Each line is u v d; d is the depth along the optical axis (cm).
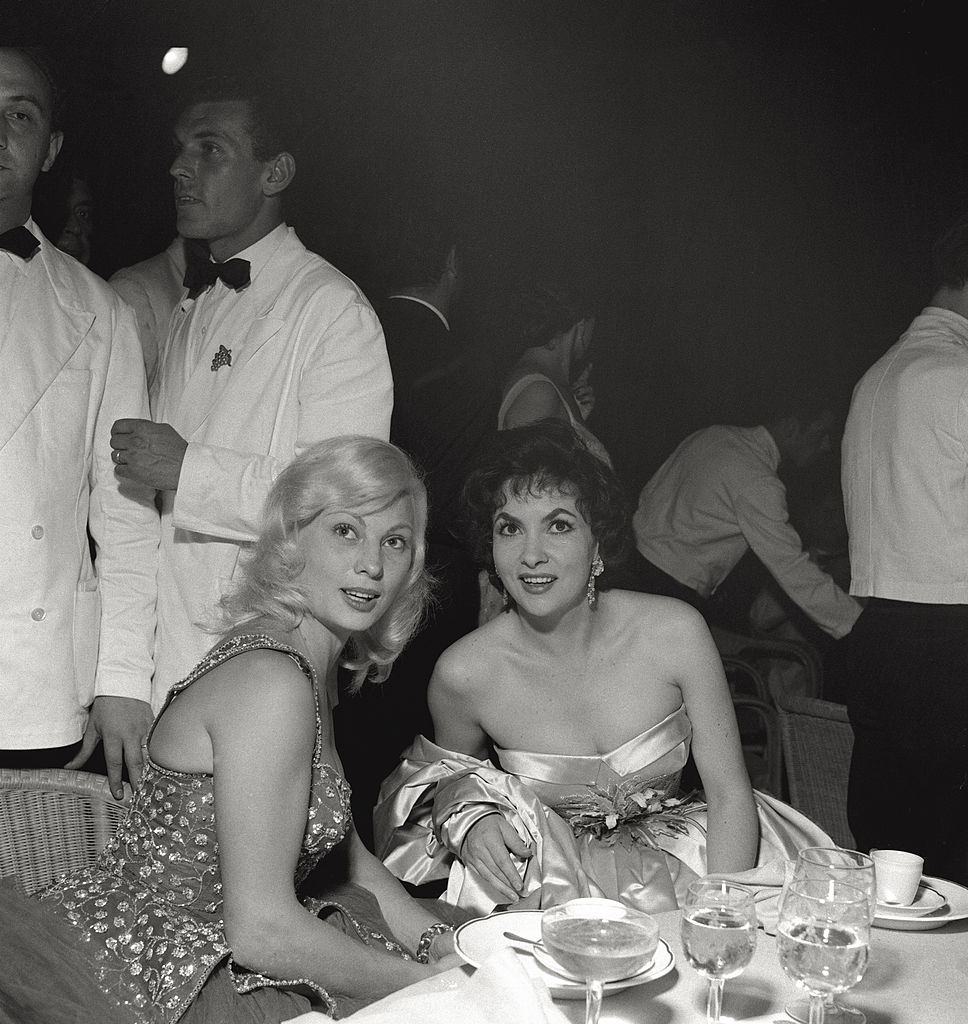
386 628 225
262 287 297
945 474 322
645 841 250
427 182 657
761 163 760
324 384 283
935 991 157
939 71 727
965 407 321
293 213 597
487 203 703
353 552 204
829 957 137
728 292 771
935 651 324
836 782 320
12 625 251
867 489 341
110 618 269
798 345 769
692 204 764
